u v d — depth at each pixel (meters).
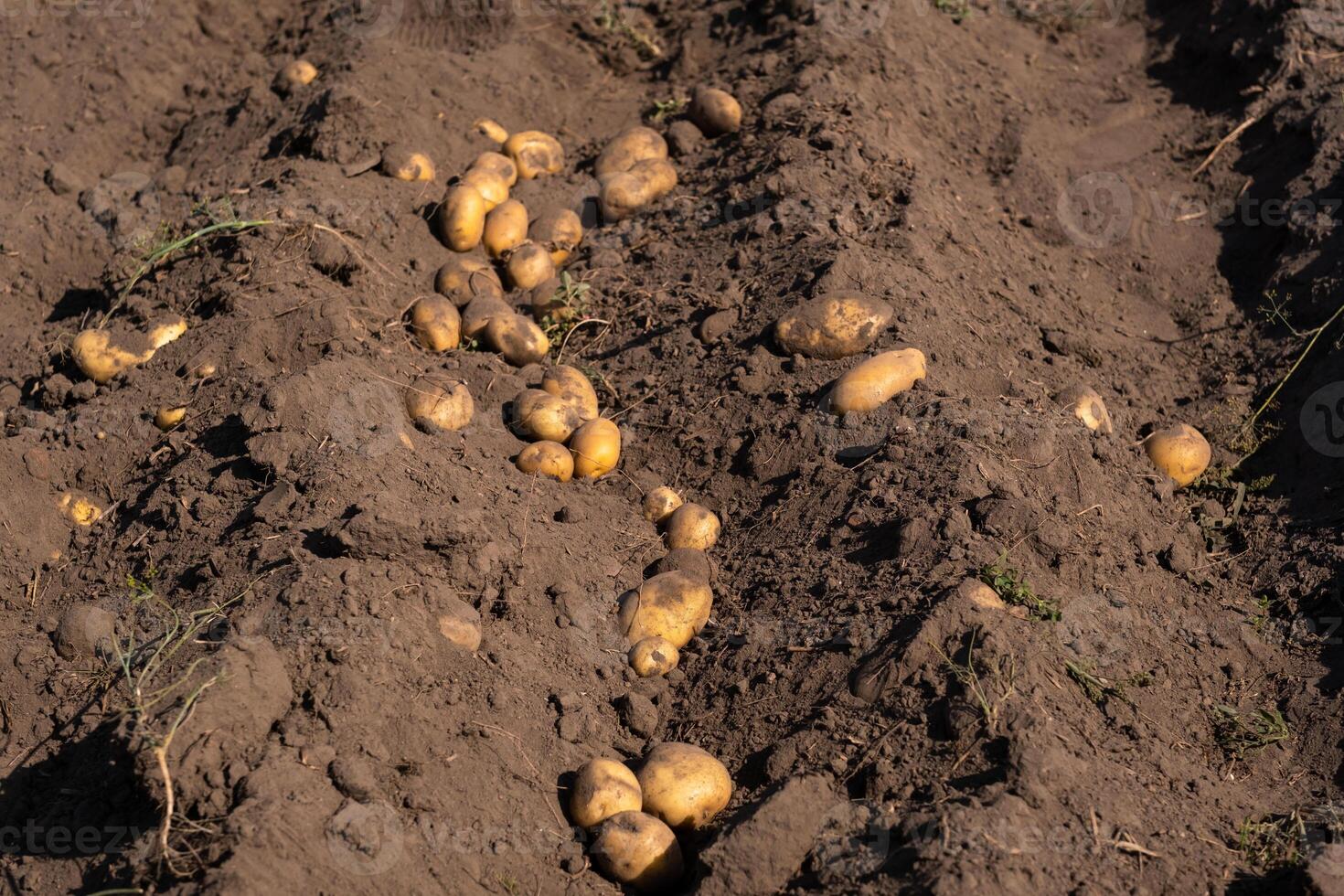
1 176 2.77
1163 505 2.31
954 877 1.87
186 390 2.29
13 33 2.98
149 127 2.90
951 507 2.16
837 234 2.50
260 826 1.88
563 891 1.95
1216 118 2.88
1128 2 3.15
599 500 2.28
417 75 2.79
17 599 2.18
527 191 2.67
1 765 2.04
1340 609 2.19
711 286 2.49
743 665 2.12
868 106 2.73
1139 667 2.11
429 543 2.08
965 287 2.48
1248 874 1.95
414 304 2.44
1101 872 1.91
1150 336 2.58
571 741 2.05
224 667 1.95
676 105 2.83
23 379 2.45
